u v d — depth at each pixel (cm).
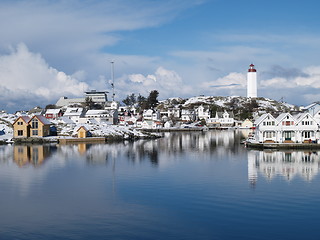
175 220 3150
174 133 17450
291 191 4106
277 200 3728
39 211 3444
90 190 4269
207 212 3362
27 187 4462
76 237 2791
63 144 10850
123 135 12825
